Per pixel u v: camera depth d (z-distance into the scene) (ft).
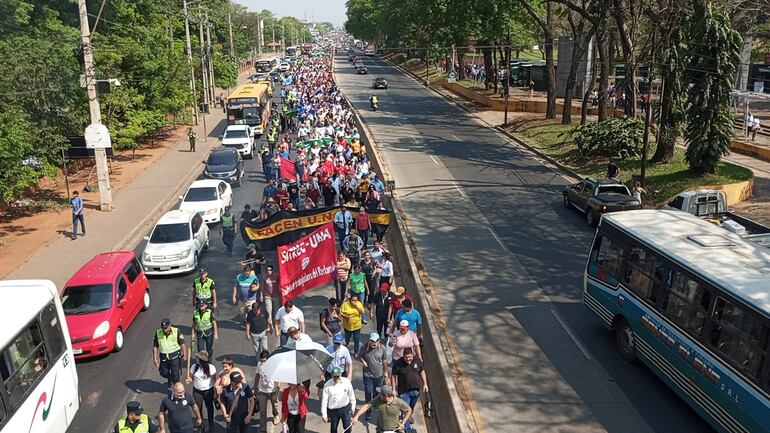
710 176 92.84
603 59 130.31
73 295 49.29
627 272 45.83
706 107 91.71
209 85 231.91
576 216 84.79
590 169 109.70
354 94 241.55
